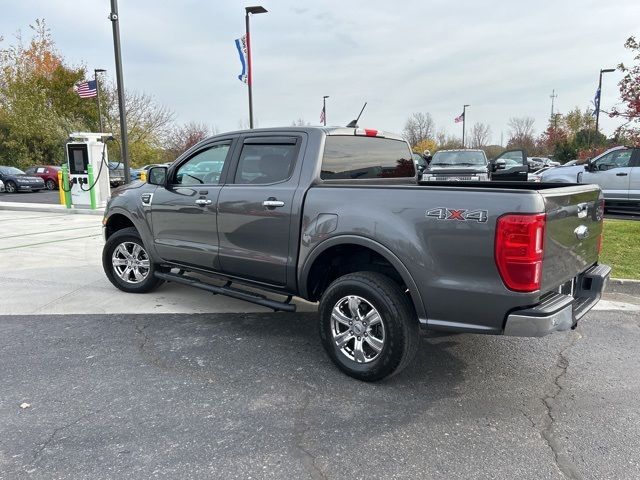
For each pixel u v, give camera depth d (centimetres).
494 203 297
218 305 545
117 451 275
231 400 333
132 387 351
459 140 6169
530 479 253
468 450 278
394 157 487
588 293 374
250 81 1950
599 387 354
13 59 3784
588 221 373
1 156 3272
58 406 324
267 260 416
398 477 254
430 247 318
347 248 379
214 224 455
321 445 282
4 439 286
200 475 255
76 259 789
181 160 508
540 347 426
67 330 467
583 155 2159
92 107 3819
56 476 253
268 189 411
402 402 332
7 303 553
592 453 275
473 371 380
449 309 318
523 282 292
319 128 407
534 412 320
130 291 589
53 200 1980
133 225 595
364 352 361
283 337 450
